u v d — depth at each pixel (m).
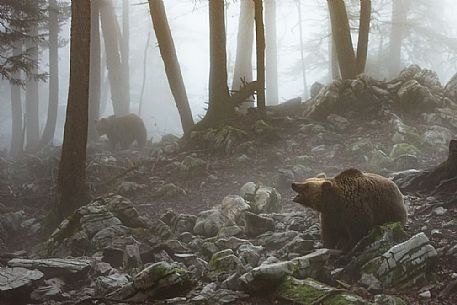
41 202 14.87
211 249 8.55
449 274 6.57
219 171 14.62
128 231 9.84
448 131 15.02
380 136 15.12
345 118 16.59
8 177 19.17
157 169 15.88
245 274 6.50
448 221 8.19
